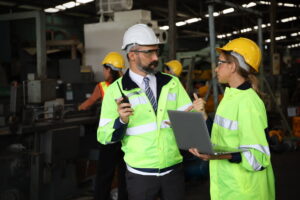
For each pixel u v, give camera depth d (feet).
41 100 12.57
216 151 6.12
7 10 43.42
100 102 14.44
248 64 6.56
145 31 7.29
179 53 38.52
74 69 17.01
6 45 30.71
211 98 25.09
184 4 54.19
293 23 81.61
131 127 7.41
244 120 6.20
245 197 6.39
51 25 50.83
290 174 18.38
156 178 7.34
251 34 75.20
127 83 7.36
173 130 6.82
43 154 12.06
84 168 14.46
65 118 13.51
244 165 6.16
